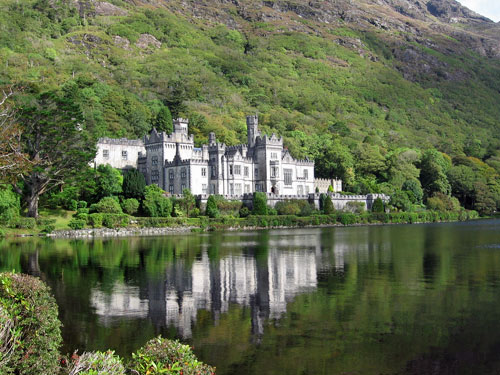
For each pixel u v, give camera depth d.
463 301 43.41
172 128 198.50
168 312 40.50
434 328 36.03
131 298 45.09
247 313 40.09
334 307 41.66
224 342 33.53
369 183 181.75
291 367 29.53
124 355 31.30
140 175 130.12
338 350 32.00
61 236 105.25
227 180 151.88
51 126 109.50
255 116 163.38
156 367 19.97
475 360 30.38
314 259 68.00
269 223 134.00
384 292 46.94
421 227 137.75
